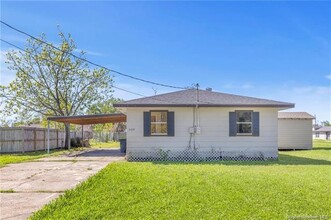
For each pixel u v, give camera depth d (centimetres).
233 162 1331
